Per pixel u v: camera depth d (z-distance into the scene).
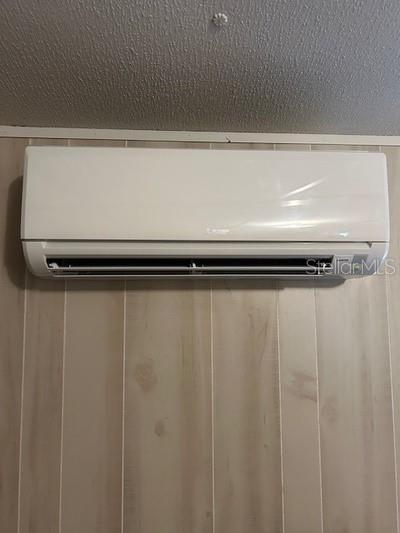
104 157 1.22
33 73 1.13
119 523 1.32
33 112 1.35
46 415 1.34
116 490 1.33
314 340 1.44
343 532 1.37
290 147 1.50
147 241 1.21
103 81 1.17
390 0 0.89
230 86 1.21
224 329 1.42
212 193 1.23
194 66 1.11
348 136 1.51
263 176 1.25
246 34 0.99
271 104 1.31
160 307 1.41
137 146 1.46
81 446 1.34
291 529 1.36
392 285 1.49
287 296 1.45
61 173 1.21
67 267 1.23
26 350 1.36
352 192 1.25
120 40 1.01
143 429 1.36
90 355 1.38
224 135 1.49
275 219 1.23
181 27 0.97
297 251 1.24
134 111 1.34
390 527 1.38
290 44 1.03
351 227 1.24
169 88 1.21
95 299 1.40
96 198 1.20
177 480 1.35
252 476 1.37
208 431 1.37
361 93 1.25
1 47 1.03
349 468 1.40
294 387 1.41
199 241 1.22
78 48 1.04
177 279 1.42
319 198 1.25
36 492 1.31
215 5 0.91
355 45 1.04
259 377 1.41
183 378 1.39
